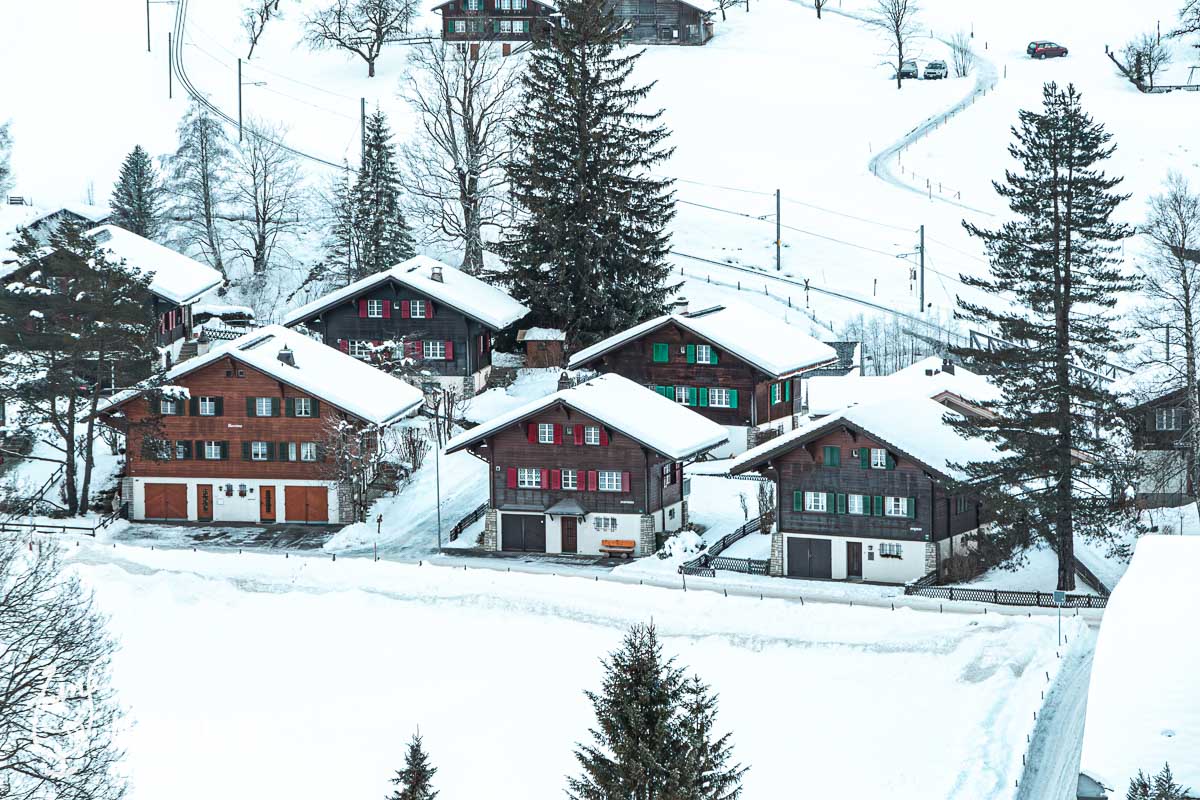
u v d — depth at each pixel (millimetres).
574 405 101188
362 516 109938
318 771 70938
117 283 108125
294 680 81125
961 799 62531
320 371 111250
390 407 111625
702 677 78688
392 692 79375
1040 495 87000
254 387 109375
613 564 99562
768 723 72875
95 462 117000
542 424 102688
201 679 81250
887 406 98688
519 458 103312
